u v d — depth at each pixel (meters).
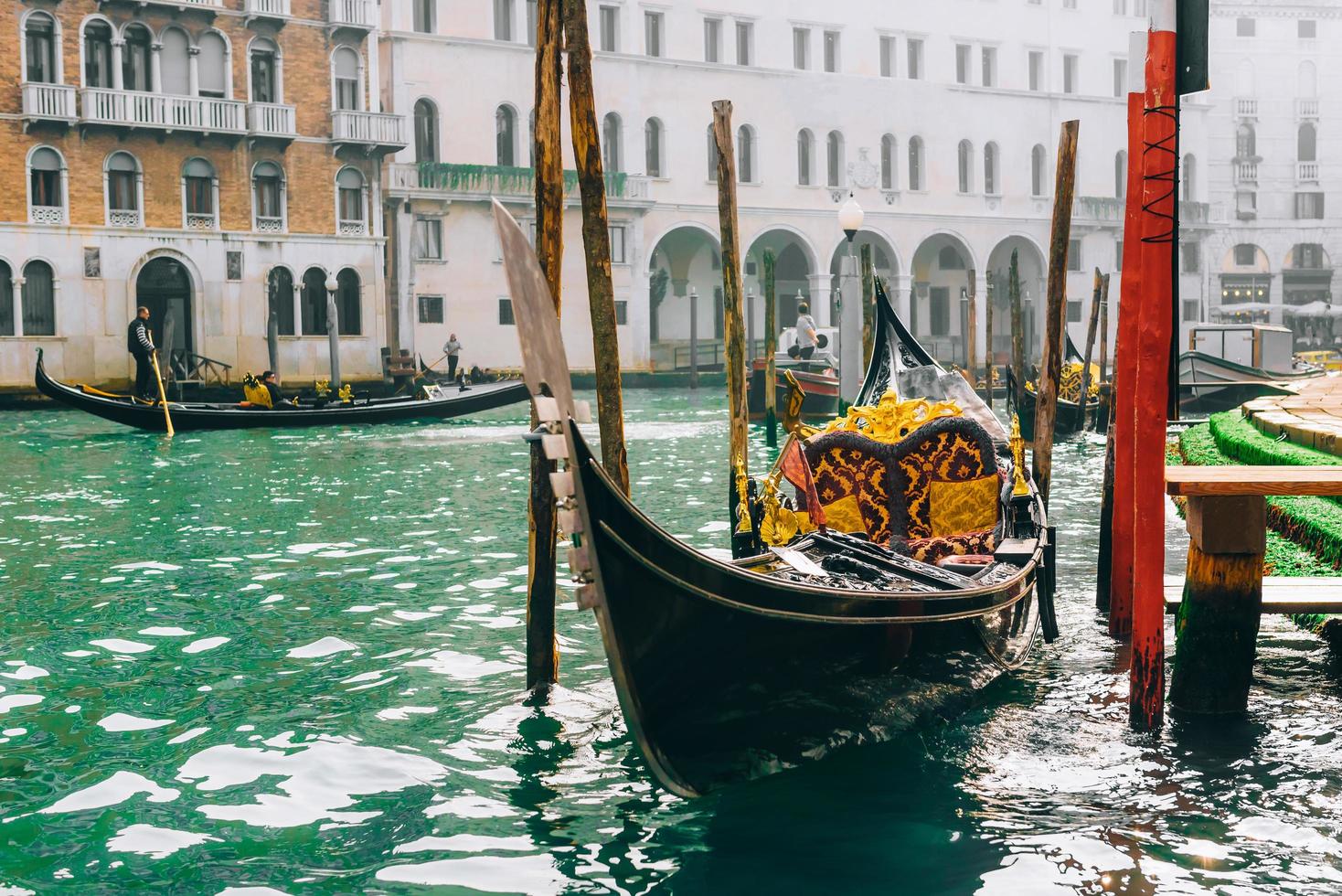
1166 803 4.43
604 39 37.31
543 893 3.85
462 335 35.19
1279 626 6.73
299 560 9.33
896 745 4.99
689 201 38.72
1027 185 44.31
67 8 28.22
